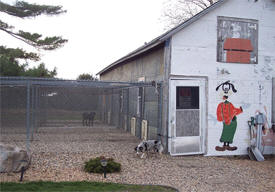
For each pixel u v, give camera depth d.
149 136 10.99
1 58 15.56
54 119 13.95
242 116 10.12
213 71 9.80
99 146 10.32
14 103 14.01
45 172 6.83
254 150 9.91
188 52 9.54
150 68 11.19
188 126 9.55
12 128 13.91
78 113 14.06
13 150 6.87
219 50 9.88
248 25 10.26
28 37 15.33
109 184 6.11
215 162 8.94
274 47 10.57
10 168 6.66
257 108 10.30
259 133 10.29
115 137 12.44
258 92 10.32
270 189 6.57
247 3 10.26
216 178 7.23
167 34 9.10
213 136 9.80
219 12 9.90
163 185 6.27
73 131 13.88
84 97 14.16
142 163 8.18
